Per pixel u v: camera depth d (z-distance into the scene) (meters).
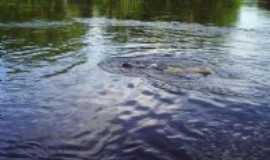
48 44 25.36
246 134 11.50
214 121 12.37
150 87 15.75
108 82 16.39
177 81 16.78
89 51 23.20
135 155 10.12
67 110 13.10
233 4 64.00
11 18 37.62
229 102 14.21
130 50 23.86
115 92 15.05
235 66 20.08
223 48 25.48
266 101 14.45
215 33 32.91
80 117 12.49
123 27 34.97
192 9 54.22
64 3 53.94
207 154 10.27
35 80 16.66
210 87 16.03
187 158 10.05
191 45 26.34
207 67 19.41
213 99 14.51
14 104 13.64
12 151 10.28
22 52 22.53
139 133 11.32
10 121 12.15
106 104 13.70
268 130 11.80
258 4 65.94
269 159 10.16
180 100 14.27
